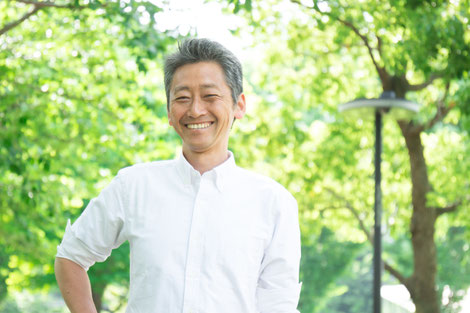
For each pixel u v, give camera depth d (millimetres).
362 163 12273
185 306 2209
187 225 2283
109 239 2383
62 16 8953
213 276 2240
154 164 2395
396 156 12016
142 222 2301
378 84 11852
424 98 10977
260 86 12109
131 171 2383
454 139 12266
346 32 9820
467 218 10125
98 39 9125
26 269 12727
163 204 2307
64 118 9297
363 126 11812
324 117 16234
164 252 2256
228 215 2301
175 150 11062
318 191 12156
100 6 7277
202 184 2309
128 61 9578
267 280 2385
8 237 10562
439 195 9727
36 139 9422
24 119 8711
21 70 9195
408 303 17812
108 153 9977
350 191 12242
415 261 10141
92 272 14977
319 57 11281
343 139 11930
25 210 9789
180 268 2242
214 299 2229
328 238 21828
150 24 7469
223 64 2312
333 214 12617
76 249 2389
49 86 9266
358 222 12617
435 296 10094
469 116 8875
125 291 18281
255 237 2316
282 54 11492
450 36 7688
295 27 10586
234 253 2271
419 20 7695
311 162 11914
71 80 9656
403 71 8336
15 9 9188
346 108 7332
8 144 8656
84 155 10320
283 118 11883
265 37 10367
